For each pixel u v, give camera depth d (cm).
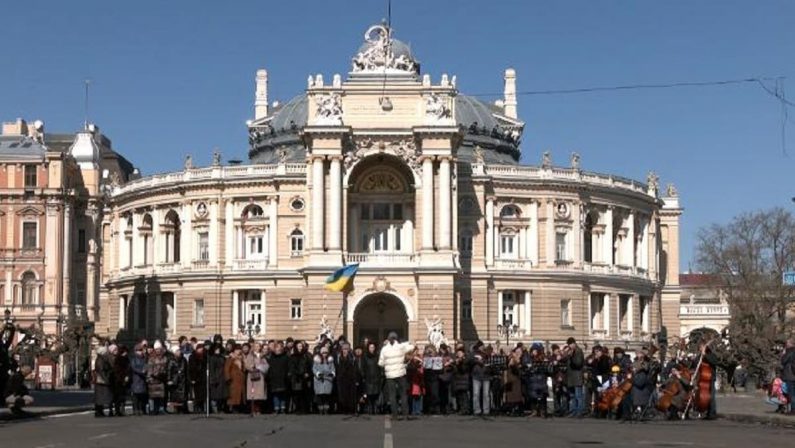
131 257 13875
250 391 5431
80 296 15338
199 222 12962
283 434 3919
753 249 14638
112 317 14112
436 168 11819
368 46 12731
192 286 12900
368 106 11881
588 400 5731
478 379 5609
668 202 15162
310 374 5609
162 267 13275
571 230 13025
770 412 5538
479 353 5700
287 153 13812
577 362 5622
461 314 12412
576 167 13100
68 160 15075
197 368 5688
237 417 5178
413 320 11669
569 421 5100
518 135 14912
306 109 14362
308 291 11712
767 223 14738
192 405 6425
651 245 14212
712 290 16700
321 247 11750
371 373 5625
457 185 12488
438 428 4378
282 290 12556
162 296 13275
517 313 12750
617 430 4378
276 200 12662
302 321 12288
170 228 13388
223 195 12888
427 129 11725
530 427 4528
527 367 5691
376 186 12312
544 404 5650
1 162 14738
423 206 11756
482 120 14275
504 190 12750
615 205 13525
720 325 15838
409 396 5603
